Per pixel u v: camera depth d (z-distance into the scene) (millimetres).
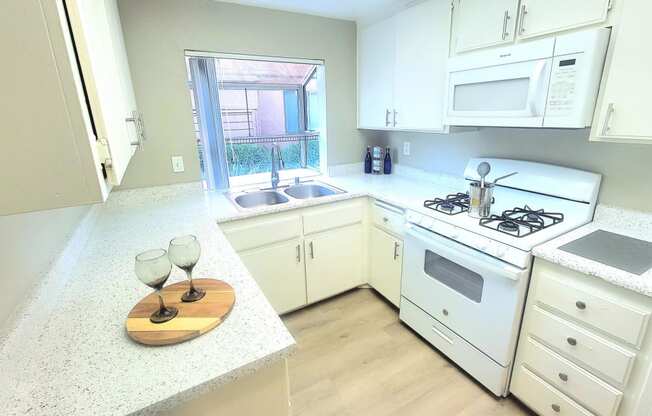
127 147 1062
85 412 635
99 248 1425
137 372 726
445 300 1795
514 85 1522
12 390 683
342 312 2383
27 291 881
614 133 1261
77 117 528
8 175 517
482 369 1645
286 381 863
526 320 1442
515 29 1511
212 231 1613
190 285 990
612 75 1229
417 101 2188
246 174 2826
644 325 1075
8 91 483
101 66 736
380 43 2457
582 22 1285
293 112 3029
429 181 2605
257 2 2199
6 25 458
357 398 1664
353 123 2908
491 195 1662
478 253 1526
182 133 2199
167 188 2230
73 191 558
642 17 1118
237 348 794
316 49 2561
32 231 945
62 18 487
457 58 1775
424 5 1993
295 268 2242
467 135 2234
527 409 1576
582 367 1280
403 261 2080
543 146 1786
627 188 1488
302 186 2674
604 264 1173
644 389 1110
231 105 2639
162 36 2008
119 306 985
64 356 777
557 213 1620
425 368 1846
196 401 755
